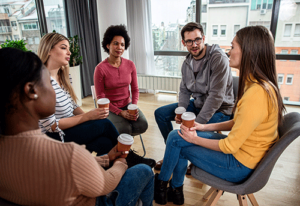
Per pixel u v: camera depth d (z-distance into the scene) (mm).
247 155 1176
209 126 1501
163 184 1584
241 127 1099
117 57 2139
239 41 1177
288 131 1033
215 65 1784
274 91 1098
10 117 629
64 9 3824
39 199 668
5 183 669
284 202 1642
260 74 1118
